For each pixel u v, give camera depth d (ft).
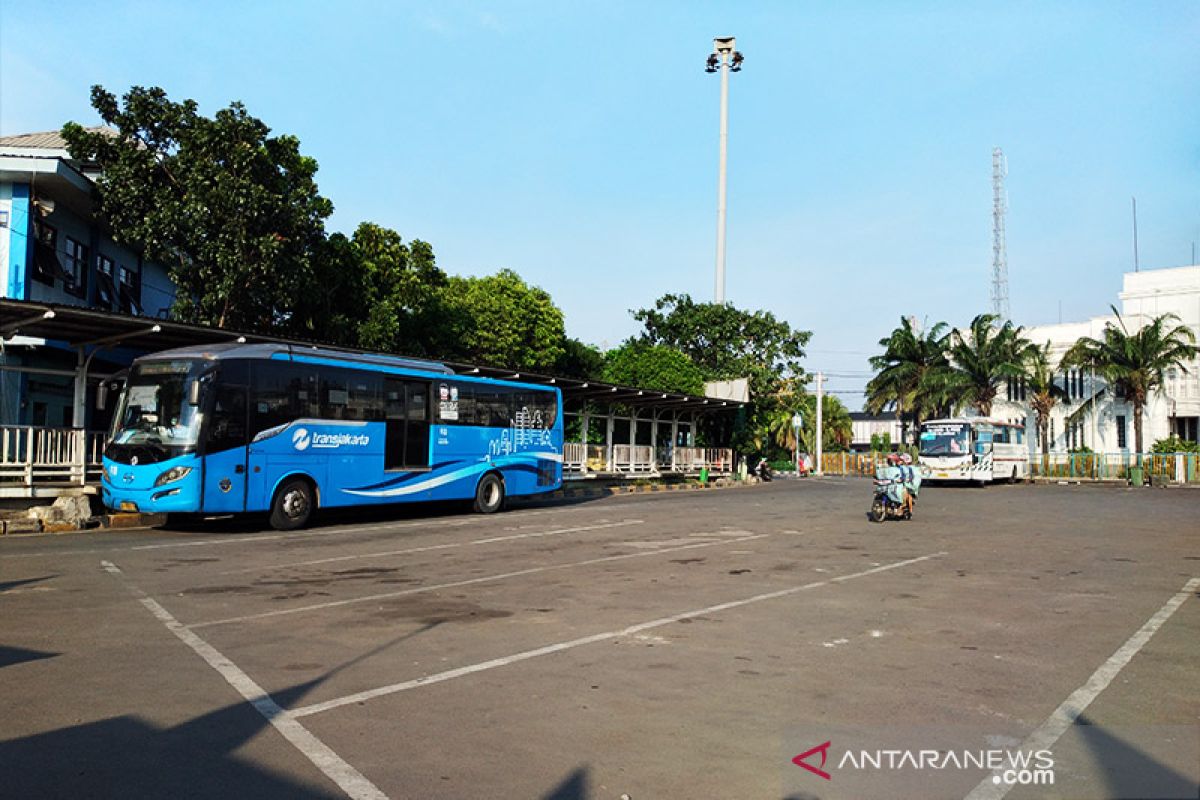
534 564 40.32
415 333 105.60
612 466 112.16
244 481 53.21
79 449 58.80
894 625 26.76
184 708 18.26
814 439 241.96
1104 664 22.12
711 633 25.52
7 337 54.90
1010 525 61.72
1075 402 173.37
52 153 66.33
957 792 14.17
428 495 65.62
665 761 15.40
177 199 70.85
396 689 19.71
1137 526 61.41
